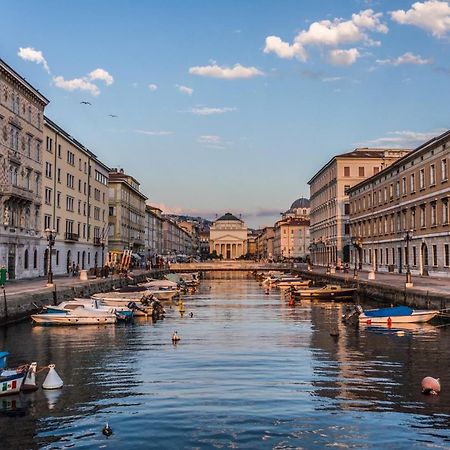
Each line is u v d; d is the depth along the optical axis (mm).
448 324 36875
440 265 63031
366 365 24234
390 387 20250
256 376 22094
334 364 24484
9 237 58125
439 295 39062
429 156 65938
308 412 17203
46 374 22688
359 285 62750
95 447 14508
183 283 89688
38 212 67438
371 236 93188
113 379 21703
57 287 49562
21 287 48938
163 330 36688
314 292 64438
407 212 74375
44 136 69375
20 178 61062
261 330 36594
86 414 17156
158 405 18000
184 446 14508
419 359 25562
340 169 115062
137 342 31328
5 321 36688
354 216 106062
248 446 14492
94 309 40469
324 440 14883
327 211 127250
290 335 33938
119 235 110312
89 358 26406
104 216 103250
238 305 57875
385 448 14367
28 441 14961
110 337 33344
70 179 81188
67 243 79875
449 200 60000
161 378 21828
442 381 21219
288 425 16031
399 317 37719
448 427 15859
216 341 31562
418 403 18156
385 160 114312
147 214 152875
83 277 62750
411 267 72688
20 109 60938
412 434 15305
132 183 126938
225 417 16750
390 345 29516
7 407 17922
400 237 77312
